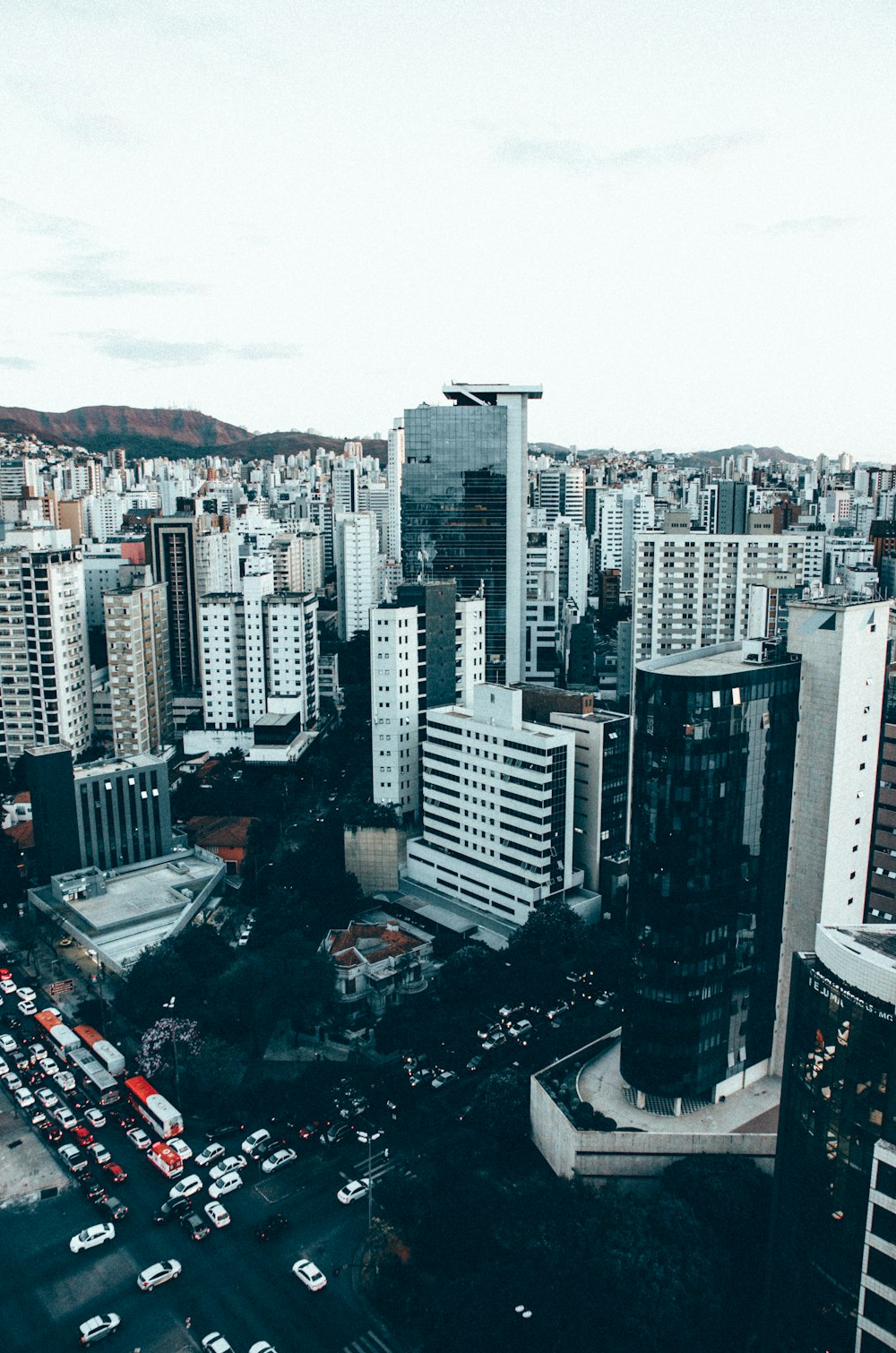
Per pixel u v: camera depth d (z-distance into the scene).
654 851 114.19
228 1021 144.25
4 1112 134.75
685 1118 116.88
